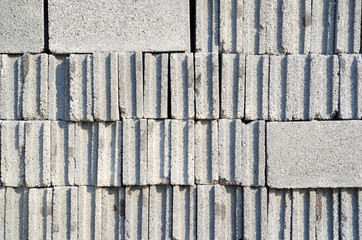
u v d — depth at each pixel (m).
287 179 2.53
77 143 2.56
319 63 2.54
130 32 2.53
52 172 2.56
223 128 2.55
